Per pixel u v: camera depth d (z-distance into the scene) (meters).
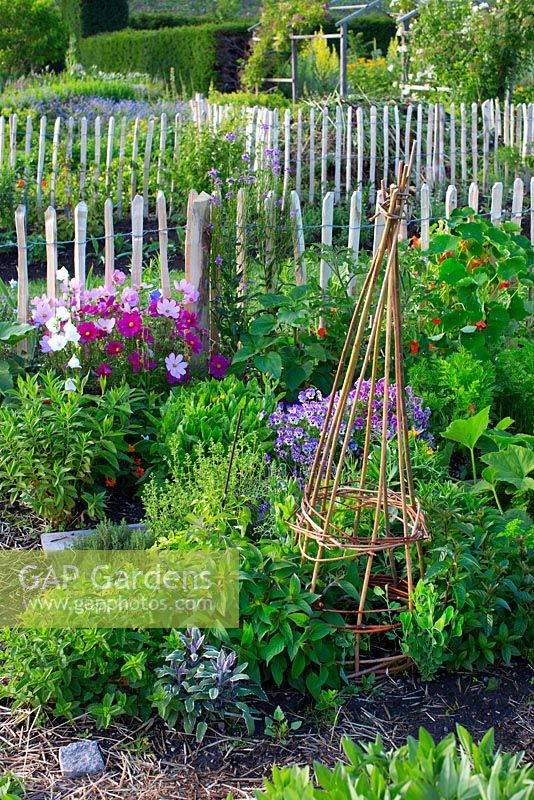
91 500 4.01
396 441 3.92
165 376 4.90
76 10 25.62
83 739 2.94
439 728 3.01
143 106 14.79
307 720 3.05
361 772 1.93
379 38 21.77
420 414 4.31
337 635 3.24
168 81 22.67
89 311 4.83
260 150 10.52
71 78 19.77
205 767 2.83
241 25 21.27
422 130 11.55
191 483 3.78
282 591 3.17
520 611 3.35
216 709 3.00
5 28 21.50
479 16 13.05
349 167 10.58
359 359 5.15
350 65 17.78
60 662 3.00
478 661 3.31
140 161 11.47
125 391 4.34
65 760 2.81
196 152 10.31
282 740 2.94
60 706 2.99
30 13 21.50
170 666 3.03
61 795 2.71
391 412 4.27
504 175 11.37
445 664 3.31
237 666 3.09
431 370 4.85
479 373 4.68
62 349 4.71
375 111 10.64
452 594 3.26
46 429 3.97
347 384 3.09
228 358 5.27
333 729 3.00
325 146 10.70
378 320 3.03
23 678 3.01
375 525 3.09
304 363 5.02
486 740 1.99
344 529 3.50
